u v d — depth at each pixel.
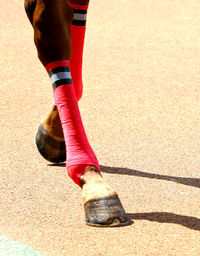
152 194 8.13
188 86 13.70
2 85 13.59
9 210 7.54
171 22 19.62
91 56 15.96
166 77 14.34
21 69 14.93
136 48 16.78
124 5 21.66
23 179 8.58
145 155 9.63
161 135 10.59
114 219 6.93
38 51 7.49
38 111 11.84
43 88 13.48
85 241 6.67
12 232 6.90
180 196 8.09
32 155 9.54
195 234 6.91
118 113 11.74
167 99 12.76
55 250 6.46
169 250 6.51
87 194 7.05
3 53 16.20
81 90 9.37
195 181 8.68
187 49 16.77
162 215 7.42
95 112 11.77
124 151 9.77
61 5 7.25
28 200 7.86
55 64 7.43
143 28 18.92
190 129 10.96
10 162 9.20
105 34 18.19
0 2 21.41
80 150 7.32
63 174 8.80
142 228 7.00
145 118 11.51
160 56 16.09
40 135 9.05
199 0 22.59
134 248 6.53
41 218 7.30
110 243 6.63
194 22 19.67
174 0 22.44
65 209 7.58
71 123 7.38
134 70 14.84
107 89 13.34
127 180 8.61
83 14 8.80
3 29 18.58
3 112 11.69
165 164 9.29
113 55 16.09
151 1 22.27
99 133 10.59
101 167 9.08
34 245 6.57
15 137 10.32
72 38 8.84
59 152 9.02
